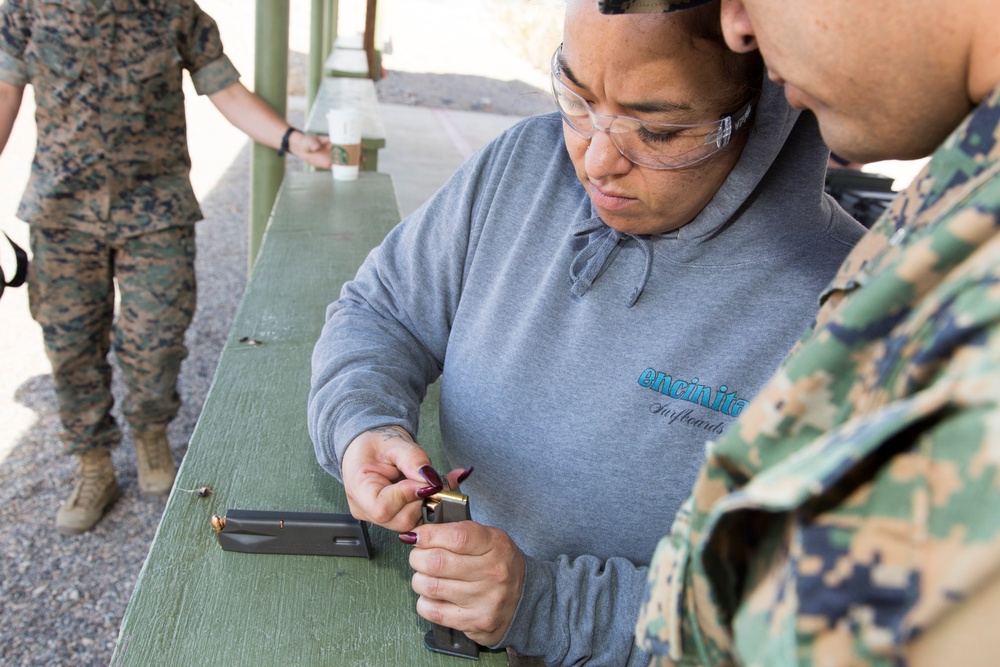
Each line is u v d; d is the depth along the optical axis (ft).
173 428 10.59
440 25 45.73
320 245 7.16
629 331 3.02
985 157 1.33
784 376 1.39
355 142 9.36
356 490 2.82
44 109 7.51
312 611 2.92
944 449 1.05
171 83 7.96
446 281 3.56
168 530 3.25
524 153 3.34
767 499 1.18
